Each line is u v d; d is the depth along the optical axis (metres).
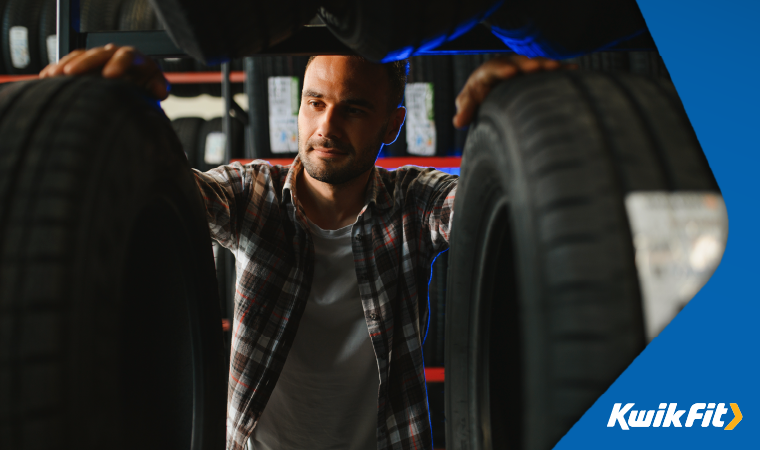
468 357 0.65
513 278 0.56
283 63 1.75
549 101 0.39
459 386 0.66
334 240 1.01
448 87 1.73
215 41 0.39
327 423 1.06
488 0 0.38
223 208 0.90
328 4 0.40
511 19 0.44
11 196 0.37
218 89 2.55
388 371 0.98
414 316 1.02
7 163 0.38
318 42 0.62
